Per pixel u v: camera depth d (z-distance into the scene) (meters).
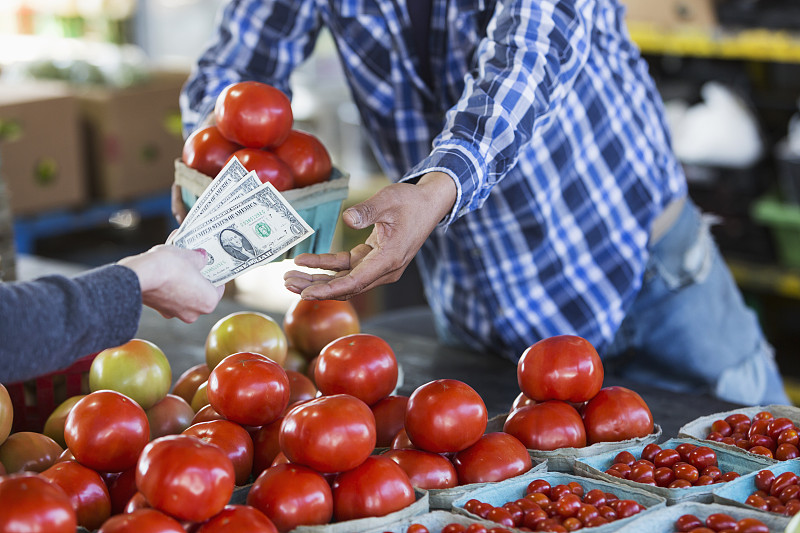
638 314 1.71
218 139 1.23
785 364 3.10
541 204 1.50
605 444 1.07
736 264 3.07
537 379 1.11
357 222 0.99
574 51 1.24
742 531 0.86
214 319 1.82
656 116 1.68
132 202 3.14
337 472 0.93
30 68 3.25
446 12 1.42
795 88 3.07
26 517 0.77
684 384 1.73
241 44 1.57
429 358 1.63
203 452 0.84
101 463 0.96
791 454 1.04
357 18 1.47
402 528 0.90
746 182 3.01
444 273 1.72
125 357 1.13
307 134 1.27
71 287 0.79
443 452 1.01
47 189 2.87
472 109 1.12
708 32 2.94
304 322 1.35
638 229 1.61
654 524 0.90
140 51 4.80
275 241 1.01
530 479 1.00
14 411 1.26
